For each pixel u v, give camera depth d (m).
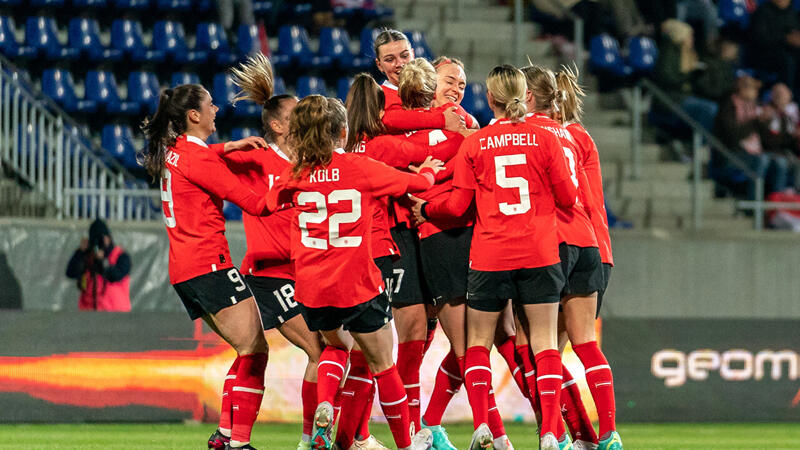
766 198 41.72
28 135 35.84
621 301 36.22
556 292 16.86
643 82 42.72
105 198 35.41
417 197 18.28
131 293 31.66
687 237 36.75
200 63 42.34
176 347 28.53
